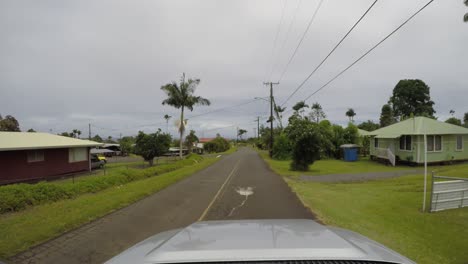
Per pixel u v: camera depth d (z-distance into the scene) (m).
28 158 20.81
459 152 23.12
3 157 19.20
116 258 1.85
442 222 6.96
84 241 5.79
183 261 1.62
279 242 1.86
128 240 5.89
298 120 22.17
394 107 59.97
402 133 22.56
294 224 2.44
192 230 2.24
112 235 6.20
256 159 37.00
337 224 6.86
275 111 44.06
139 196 10.70
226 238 1.97
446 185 8.36
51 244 5.59
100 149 51.72
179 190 12.45
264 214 8.05
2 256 4.93
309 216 7.70
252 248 1.75
